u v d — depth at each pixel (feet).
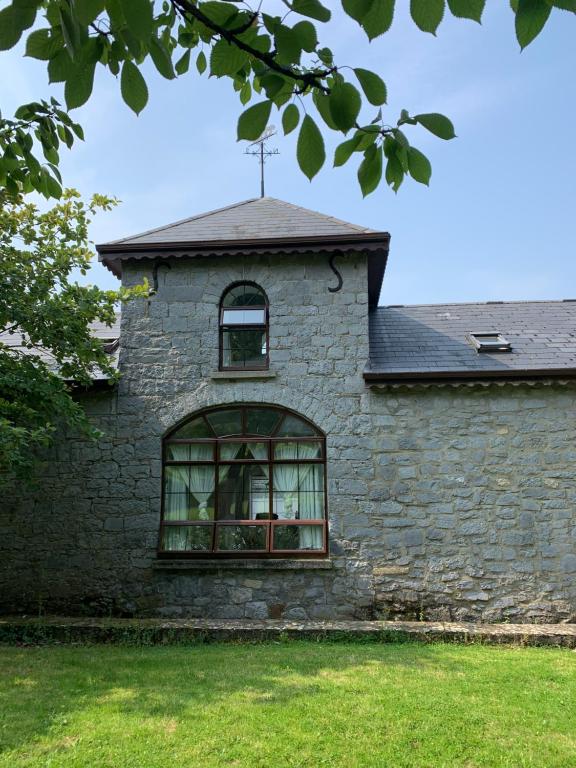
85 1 5.47
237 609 30.83
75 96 6.91
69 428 33.35
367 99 6.96
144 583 31.48
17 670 21.83
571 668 22.45
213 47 7.52
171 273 34.78
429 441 31.91
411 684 20.17
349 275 34.17
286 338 33.55
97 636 27.43
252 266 34.53
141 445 32.96
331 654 24.27
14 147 10.81
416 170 7.77
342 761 14.78
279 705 18.11
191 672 21.53
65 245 29.81
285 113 7.59
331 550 30.96
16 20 5.97
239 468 32.83
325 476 32.24
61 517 32.50
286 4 6.38
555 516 30.83
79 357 30.66
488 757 15.06
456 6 5.77
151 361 33.78
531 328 37.70
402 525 31.12
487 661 23.26
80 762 14.51
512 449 31.60
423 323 39.19
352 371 32.94
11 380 27.30
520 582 30.30
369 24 5.89
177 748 15.29
